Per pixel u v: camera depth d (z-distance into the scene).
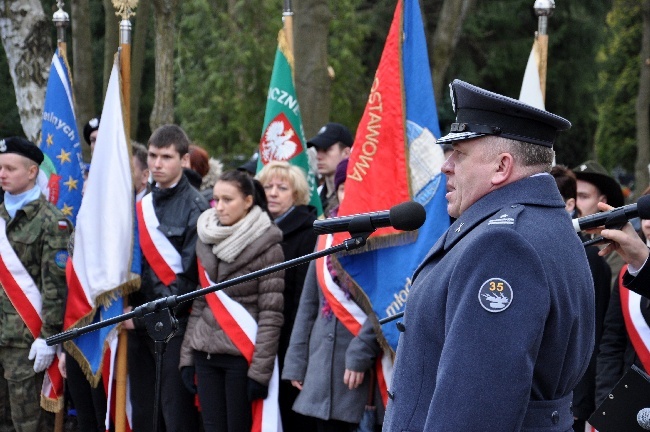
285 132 8.14
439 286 3.14
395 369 3.32
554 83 25.48
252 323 6.34
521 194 3.17
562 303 3.03
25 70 11.16
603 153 28.64
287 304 6.71
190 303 6.71
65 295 7.18
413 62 6.33
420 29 6.37
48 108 8.91
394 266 6.02
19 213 7.18
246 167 8.54
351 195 6.30
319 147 7.95
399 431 3.19
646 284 3.73
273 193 6.84
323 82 11.59
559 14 24.98
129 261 6.91
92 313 6.96
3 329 7.20
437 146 6.20
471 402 2.88
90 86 13.85
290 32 8.34
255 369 6.27
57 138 8.87
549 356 3.04
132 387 7.00
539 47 7.41
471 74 24.55
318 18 11.55
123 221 6.94
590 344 3.27
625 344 5.70
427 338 3.18
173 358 6.67
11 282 7.14
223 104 19.00
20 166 7.14
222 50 18.80
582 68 25.61
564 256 3.08
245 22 18.91
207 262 6.44
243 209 6.44
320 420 6.23
